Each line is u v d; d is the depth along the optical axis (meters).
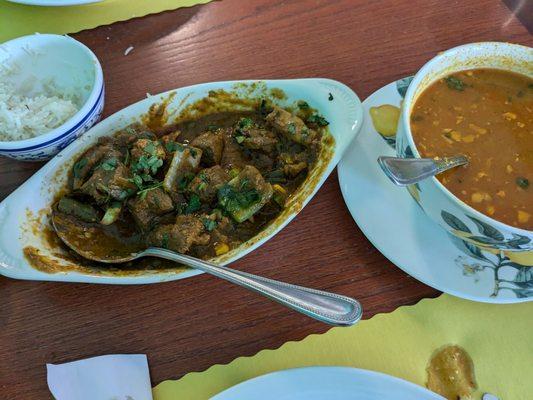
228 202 1.07
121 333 0.98
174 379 0.93
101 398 0.90
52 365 0.93
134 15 1.48
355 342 0.96
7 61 1.26
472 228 0.87
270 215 1.10
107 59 1.39
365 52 1.39
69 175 1.13
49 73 1.33
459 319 0.97
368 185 1.10
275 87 1.21
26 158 1.13
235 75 1.36
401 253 1.01
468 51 1.04
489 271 0.98
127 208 1.12
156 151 1.11
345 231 1.09
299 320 0.99
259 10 1.49
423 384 0.91
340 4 1.50
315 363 0.94
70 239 1.06
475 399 0.89
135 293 1.02
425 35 1.41
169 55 1.40
